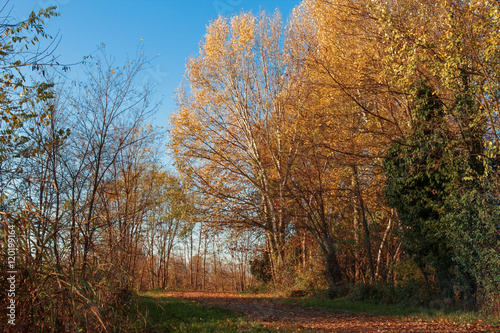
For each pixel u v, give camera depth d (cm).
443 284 1445
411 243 1523
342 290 2008
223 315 1241
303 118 2156
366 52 1698
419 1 1405
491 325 1000
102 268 709
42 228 672
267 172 2841
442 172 1399
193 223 2698
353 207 2569
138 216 1477
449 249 1395
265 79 2766
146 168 1667
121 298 773
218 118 2864
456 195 1337
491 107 1289
